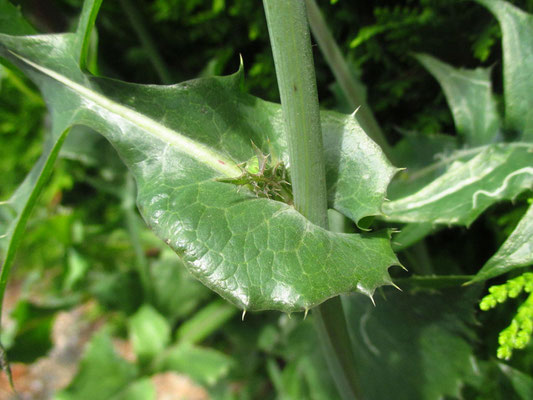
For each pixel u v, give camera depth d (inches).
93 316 15.4
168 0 9.9
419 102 8.9
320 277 3.9
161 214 4.3
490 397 6.7
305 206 4.3
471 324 6.0
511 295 4.8
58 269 15.7
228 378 12.0
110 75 11.2
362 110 7.0
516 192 5.1
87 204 13.9
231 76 4.9
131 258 13.4
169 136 4.7
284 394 10.5
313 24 6.4
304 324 9.7
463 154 6.5
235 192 4.4
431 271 7.4
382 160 4.3
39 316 11.8
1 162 13.8
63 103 4.9
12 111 13.1
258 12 9.3
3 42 4.7
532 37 5.2
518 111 5.4
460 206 5.3
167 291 12.2
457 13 7.3
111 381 11.1
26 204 4.5
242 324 11.8
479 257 8.7
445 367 6.6
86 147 9.9
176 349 11.5
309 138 3.9
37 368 17.4
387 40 8.4
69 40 4.8
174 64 11.5
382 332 6.8
